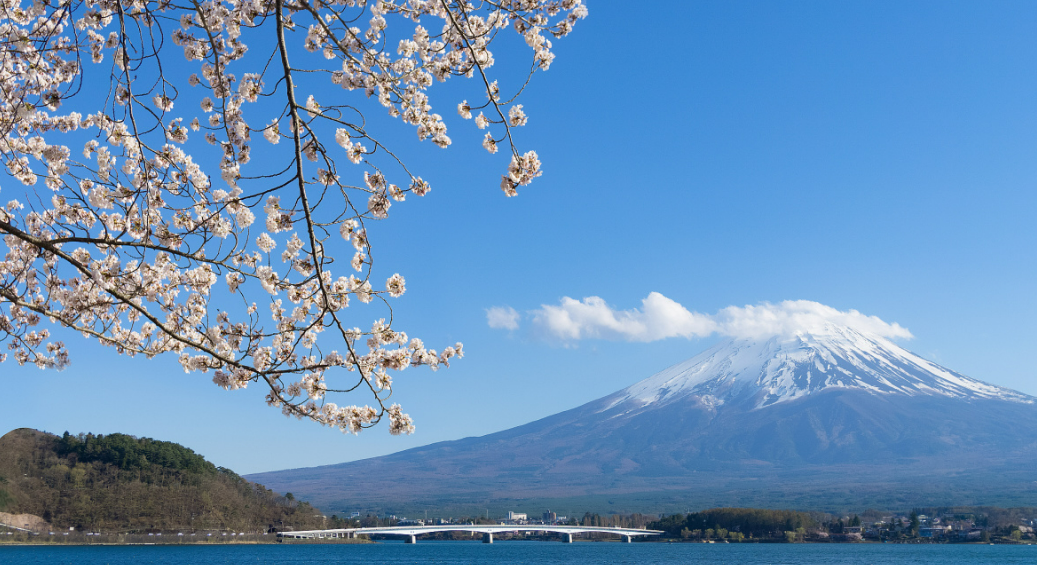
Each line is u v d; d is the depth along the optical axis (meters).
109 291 7.51
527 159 7.90
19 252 8.63
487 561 145.00
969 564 127.94
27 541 130.50
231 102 8.09
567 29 8.28
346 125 7.37
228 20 7.93
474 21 8.25
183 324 9.24
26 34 7.74
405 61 8.38
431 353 9.38
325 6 7.53
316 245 7.74
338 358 9.19
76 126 8.73
